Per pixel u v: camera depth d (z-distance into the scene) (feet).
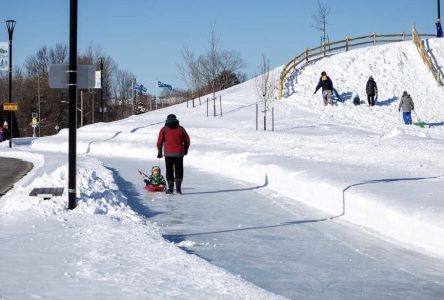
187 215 36.70
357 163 55.01
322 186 40.09
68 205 34.81
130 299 17.63
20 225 29.76
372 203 32.63
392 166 51.75
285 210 38.55
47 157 79.92
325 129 108.88
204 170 65.62
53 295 17.94
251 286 19.77
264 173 53.26
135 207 39.63
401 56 160.66
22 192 39.73
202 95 175.63
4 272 20.65
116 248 24.86
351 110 131.85
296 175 46.62
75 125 35.12
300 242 29.01
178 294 18.31
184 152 46.47
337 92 144.36
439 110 133.80
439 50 165.37
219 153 70.90
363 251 27.09
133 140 103.40
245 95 150.30
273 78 160.76
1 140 143.23
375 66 156.66
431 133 108.99
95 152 97.71
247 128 112.06
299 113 128.26
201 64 226.17
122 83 344.49
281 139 89.04
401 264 24.72
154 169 48.24
